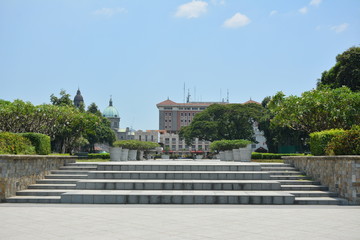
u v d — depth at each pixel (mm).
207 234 6996
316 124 29797
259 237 6734
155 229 7488
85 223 8188
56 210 10258
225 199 11891
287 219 8805
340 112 27188
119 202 11859
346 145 13031
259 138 93062
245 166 15711
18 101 35000
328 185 13547
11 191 12477
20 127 36469
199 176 14664
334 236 6844
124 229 7484
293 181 14312
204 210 10375
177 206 11242
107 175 14617
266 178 14742
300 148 50562
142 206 11219
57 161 16359
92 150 84500
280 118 31609
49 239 6535
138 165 15609
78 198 11906
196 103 158375
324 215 9469
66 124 38656
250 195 11914
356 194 11727
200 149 135375
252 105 68562
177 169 15648
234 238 6645
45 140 16969
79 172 15609
